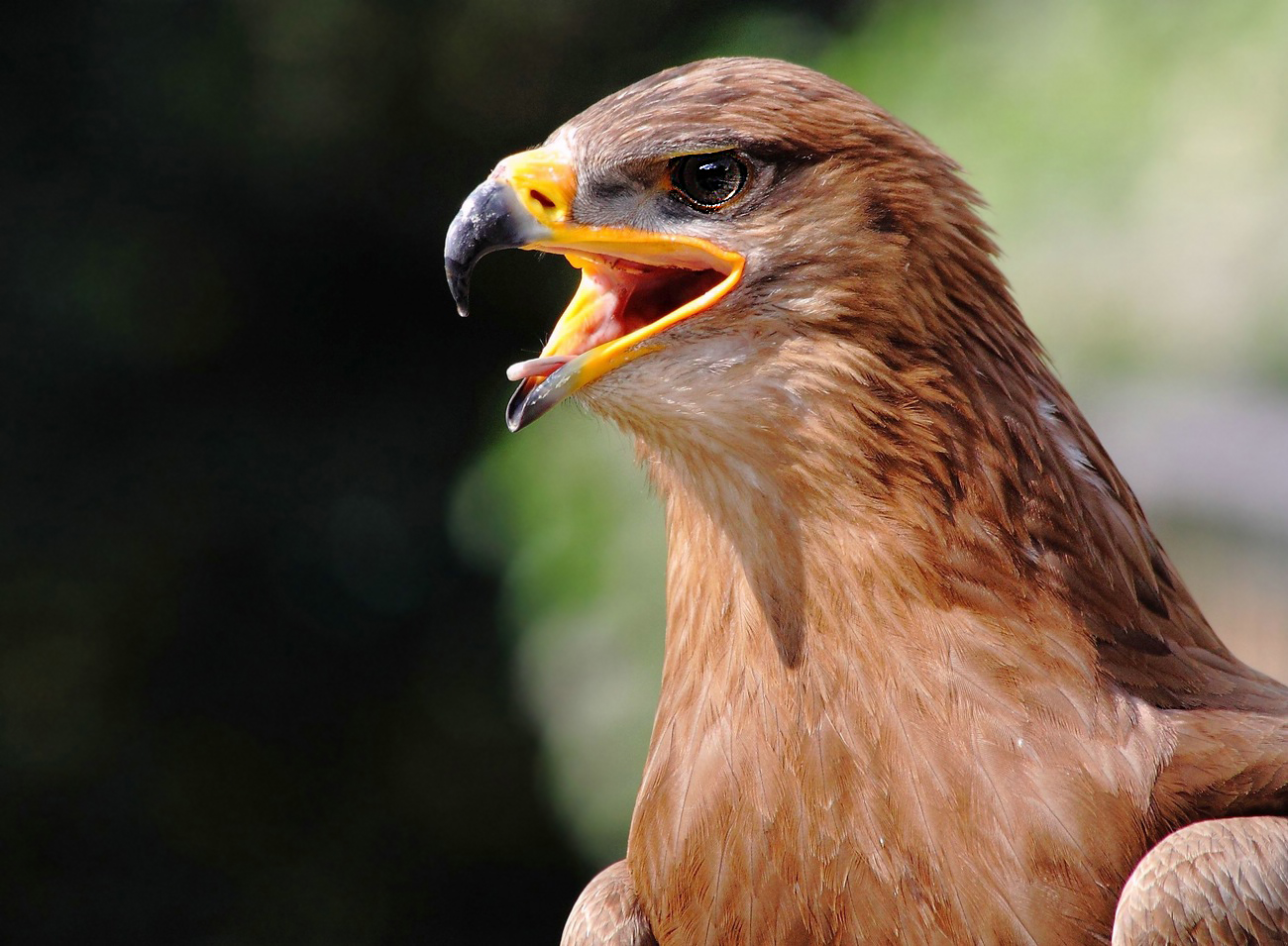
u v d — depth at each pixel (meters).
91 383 20.64
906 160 4.78
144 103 20.69
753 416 4.77
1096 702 4.49
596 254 4.91
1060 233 11.21
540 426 14.08
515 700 16.66
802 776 4.66
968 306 4.81
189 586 20.38
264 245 22.02
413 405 22.22
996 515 4.63
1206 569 10.92
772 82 4.83
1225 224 10.59
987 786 4.45
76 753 19.80
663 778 4.96
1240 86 10.65
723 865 4.79
